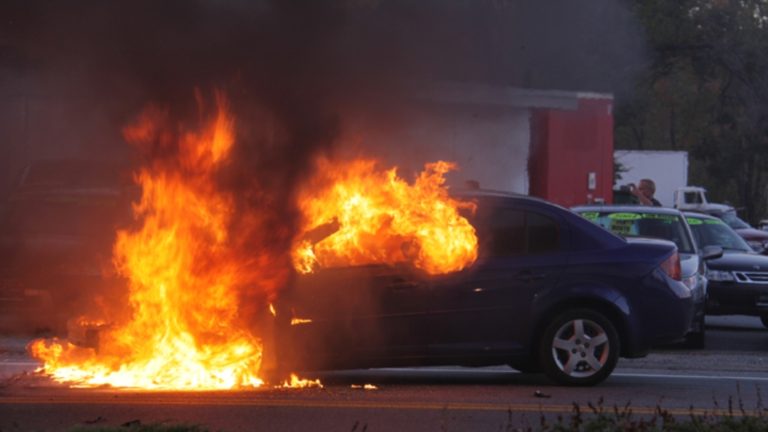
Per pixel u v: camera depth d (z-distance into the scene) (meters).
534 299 26.17
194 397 23.86
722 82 67.19
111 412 21.95
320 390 25.42
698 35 58.09
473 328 25.98
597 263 26.52
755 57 60.41
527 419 21.98
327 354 25.55
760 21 60.84
